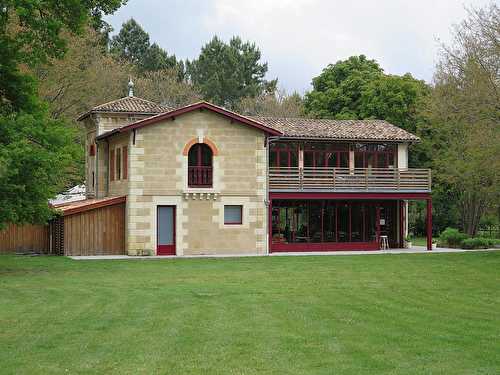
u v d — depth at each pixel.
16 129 28.53
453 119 46.12
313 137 43.97
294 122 47.12
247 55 89.00
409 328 16.59
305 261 35.62
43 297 21.55
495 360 13.55
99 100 56.56
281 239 43.69
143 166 39.41
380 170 44.94
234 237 41.06
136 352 14.14
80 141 54.06
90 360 13.51
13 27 39.31
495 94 37.28
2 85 29.92
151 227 39.50
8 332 16.03
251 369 12.89
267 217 41.78
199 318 17.80
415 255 40.19
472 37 42.88
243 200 41.22
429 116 50.28
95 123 45.41
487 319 17.89
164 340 15.21
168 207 40.06
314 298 21.53
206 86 84.06
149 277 27.47
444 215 61.84
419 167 56.84
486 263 34.53
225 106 86.56
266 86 88.94
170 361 13.45
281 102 79.00
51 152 28.58
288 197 42.44
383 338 15.45
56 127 29.84
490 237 61.72
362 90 61.09
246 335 15.74
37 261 34.91
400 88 57.72
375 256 39.34
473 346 14.70
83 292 22.70
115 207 39.69
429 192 45.12
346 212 45.28
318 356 13.83
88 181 48.34
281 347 14.59
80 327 16.61
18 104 30.48
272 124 45.88
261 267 32.09
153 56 83.56
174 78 79.38
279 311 18.94
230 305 19.97
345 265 33.31
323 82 66.12
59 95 53.50
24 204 28.97
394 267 32.28
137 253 39.22
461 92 40.16
